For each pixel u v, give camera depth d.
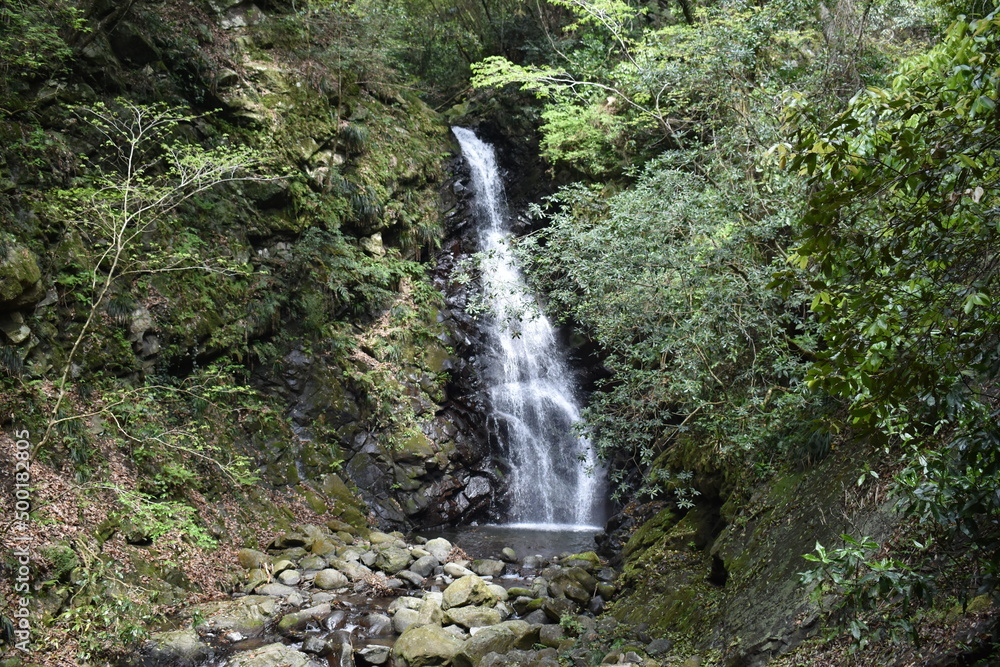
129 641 6.18
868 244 2.65
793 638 4.64
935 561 3.97
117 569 7.01
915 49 8.96
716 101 8.00
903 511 4.47
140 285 9.73
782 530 5.89
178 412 9.76
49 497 7.01
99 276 9.16
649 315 7.00
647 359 7.04
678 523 8.21
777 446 6.82
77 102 9.29
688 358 6.67
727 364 7.57
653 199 7.20
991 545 3.50
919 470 3.48
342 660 6.53
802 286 6.04
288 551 9.36
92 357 8.79
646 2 16.70
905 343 2.89
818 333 6.08
